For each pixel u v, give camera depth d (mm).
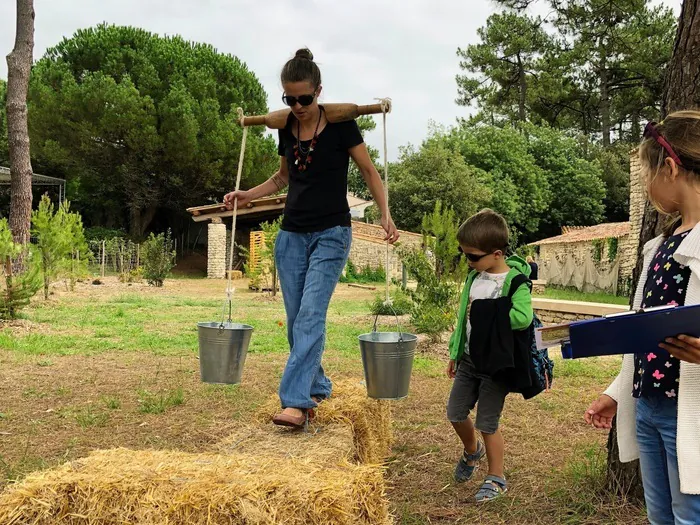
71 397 5426
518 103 46781
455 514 3010
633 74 41281
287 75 2951
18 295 9766
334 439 2754
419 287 9172
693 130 1646
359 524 2100
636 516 2900
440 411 5133
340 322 11695
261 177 31312
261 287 19672
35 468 3549
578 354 1640
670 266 1748
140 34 31094
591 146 43344
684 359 1535
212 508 1933
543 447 4066
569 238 27625
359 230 29625
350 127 3119
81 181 32844
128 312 12547
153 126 27859
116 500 1988
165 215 36438
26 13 13398
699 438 1617
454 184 33969
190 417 4809
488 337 3131
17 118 13430
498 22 44219
